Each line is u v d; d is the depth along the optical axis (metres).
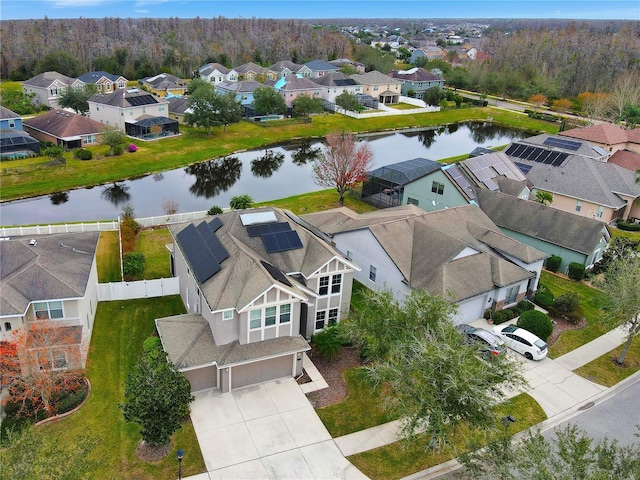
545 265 45.47
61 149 69.56
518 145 64.81
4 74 128.38
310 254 32.62
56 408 25.25
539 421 26.83
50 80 99.12
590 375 30.80
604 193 54.38
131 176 69.50
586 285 42.66
